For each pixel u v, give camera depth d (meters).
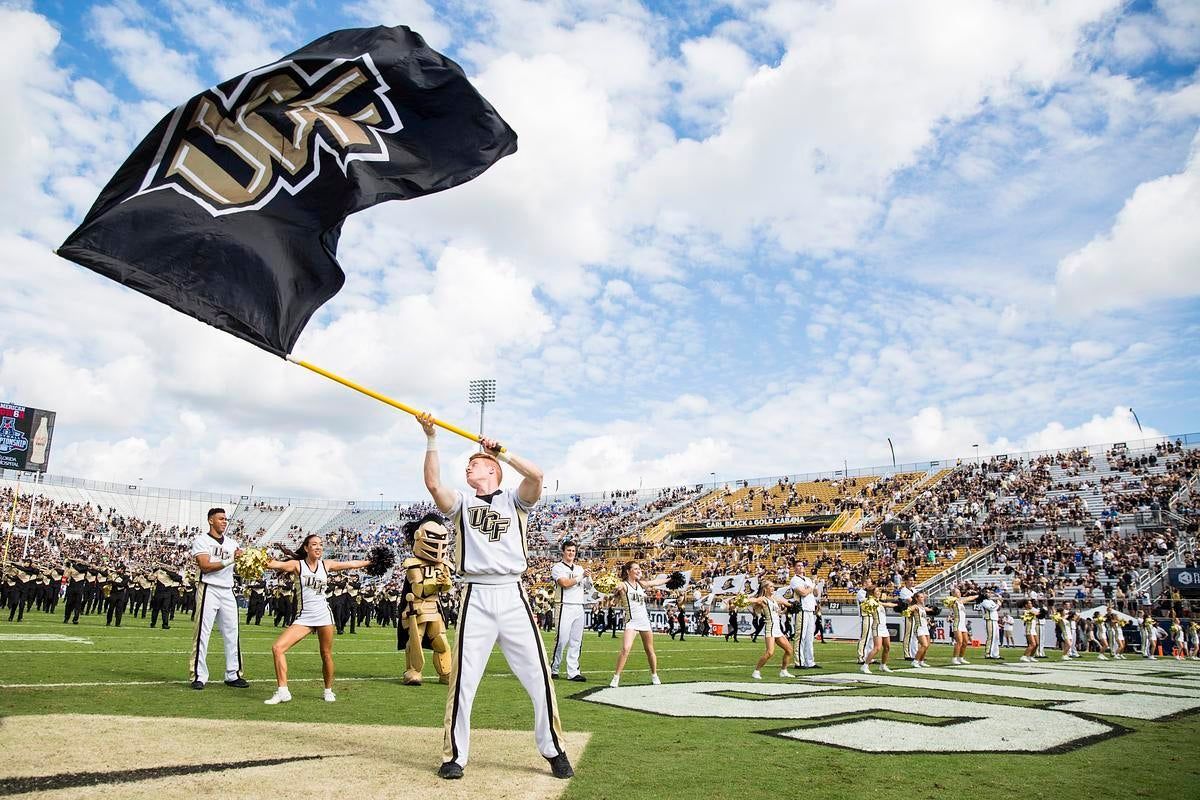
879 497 52.47
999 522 44.16
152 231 5.69
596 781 4.92
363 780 4.66
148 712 6.93
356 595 23.91
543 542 61.22
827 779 5.20
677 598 37.00
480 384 54.88
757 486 60.78
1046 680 14.05
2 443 48.16
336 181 6.08
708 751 6.02
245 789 4.34
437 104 6.53
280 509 74.81
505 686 10.44
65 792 4.11
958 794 4.92
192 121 5.89
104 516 63.59
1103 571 36.97
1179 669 19.81
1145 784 5.36
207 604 8.91
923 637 17.02
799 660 16.03
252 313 5.82
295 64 6.07
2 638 14.30
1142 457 46.97
